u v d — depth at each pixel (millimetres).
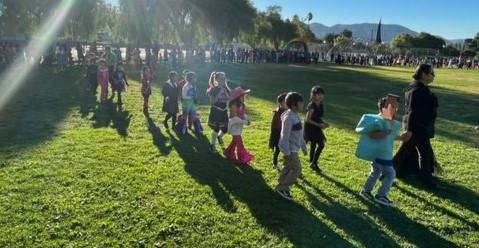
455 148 10469
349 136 11133
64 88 18688
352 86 26594
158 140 9820
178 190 6691
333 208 6320
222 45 49469
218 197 6500
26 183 6695
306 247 5145
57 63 29359
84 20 35062
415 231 5715
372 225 5824
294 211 6133
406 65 72312
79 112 13055
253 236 5332
